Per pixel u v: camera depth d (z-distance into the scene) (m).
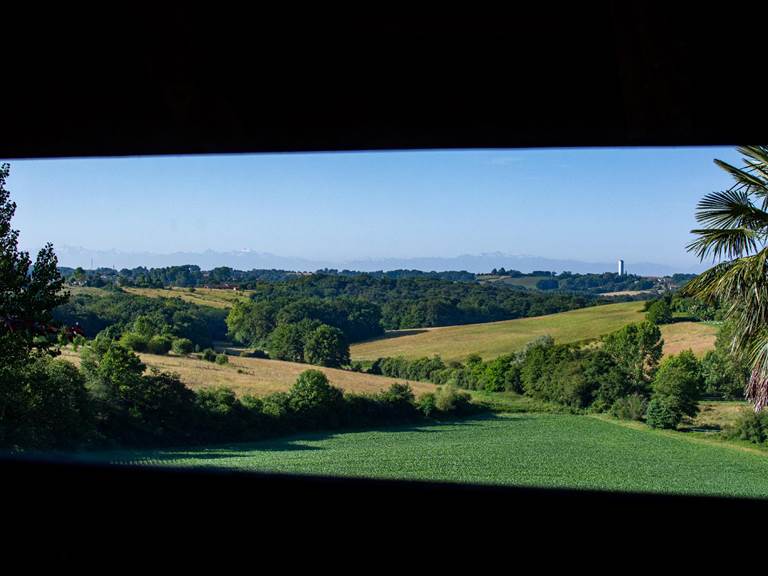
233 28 2.72
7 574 3.83
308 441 31.89
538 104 2.98
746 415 26.23
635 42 2.55
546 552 4.43
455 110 3.05
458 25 2.66
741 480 20.77
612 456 27.36
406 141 3.25
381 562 4.13
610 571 4.09
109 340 28.06
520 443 31.45
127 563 3.98
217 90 2.97
